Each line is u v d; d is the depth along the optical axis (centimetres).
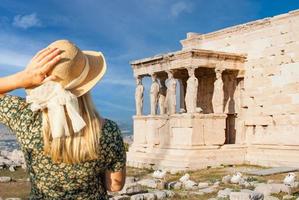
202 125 2953
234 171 2694
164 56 3155
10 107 350
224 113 3067
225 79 3347
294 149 2870
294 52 2919
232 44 3347
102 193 371
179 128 2986
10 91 331
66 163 337
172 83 3128
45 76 330
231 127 3312
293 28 2928
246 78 3222
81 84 350
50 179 343
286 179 2008
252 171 2538
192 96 2967
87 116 344
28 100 340
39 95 334
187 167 2798
